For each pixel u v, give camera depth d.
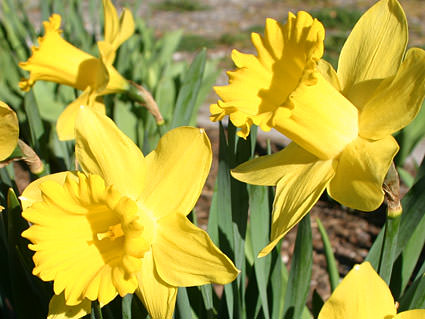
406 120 0.30
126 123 0.61
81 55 0.46
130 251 0.30
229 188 0.36
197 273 0.31
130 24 0.47
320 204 0.75
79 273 0.31
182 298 0.34
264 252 0.30
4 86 0.74
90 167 0.32
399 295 0.38
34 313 0.37
